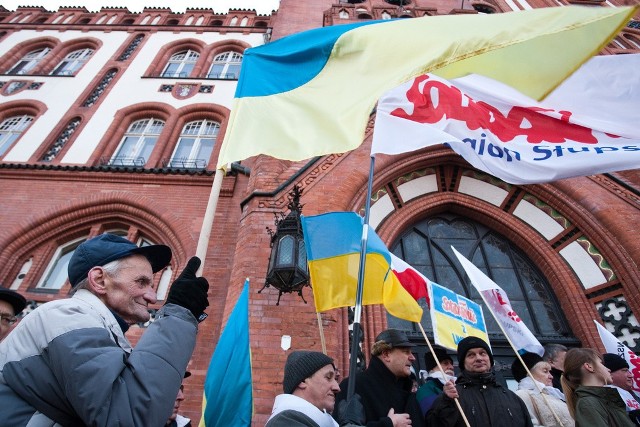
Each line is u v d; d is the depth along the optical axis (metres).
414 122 3.69
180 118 11.24
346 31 3.94
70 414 1.35
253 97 3.89
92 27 15.56
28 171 9.14
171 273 7.59
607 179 7.61
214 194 3.25
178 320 1.65
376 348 3.36
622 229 6.66
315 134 3.41
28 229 8.14
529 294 7.08
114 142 10.47
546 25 2.98
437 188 8.15
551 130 3.73
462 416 2.83
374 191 7.47
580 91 3.70
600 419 2.84
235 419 3.40
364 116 3.23
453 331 4.41
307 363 2.58
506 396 3.11
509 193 8.08
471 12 12.91
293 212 5.35
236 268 5.94
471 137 3.83
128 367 1.43
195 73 13.16
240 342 3.77
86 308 1.57
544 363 4.06
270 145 3.46
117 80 12.61
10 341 1.47
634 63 3.63
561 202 7.50
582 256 7.00
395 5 14.61
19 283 7.67
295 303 5.39
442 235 7.86
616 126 3.52
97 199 8.52
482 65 3.31
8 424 1.28
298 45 4.16
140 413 1.33
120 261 1.85
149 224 8.34
